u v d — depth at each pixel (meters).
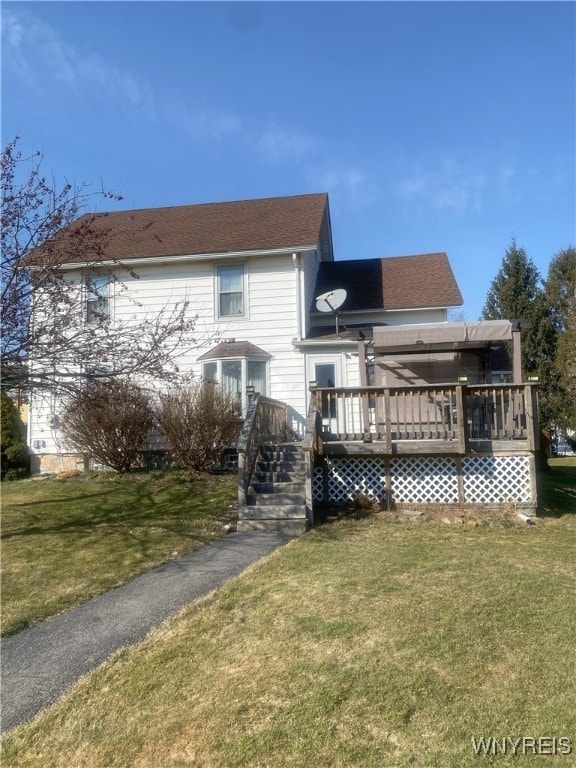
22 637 4.99
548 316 30.27
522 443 10.02
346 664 4.18
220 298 15.81
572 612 5.03
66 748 3.43
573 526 9.09
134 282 16.08
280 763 3.16
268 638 4.69
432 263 18.45
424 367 13.21
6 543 8.20
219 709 3.70
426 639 4.52
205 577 6.44
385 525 9.07
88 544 8.04
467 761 3.09
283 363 15.27
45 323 8.34
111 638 4.89
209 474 13.39
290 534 8.48
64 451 15.61
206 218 18.36
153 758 3.29
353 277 18.28
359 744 3.27
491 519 9.40
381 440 10.29
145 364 8.67
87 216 12.02
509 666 4.07
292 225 16.66
